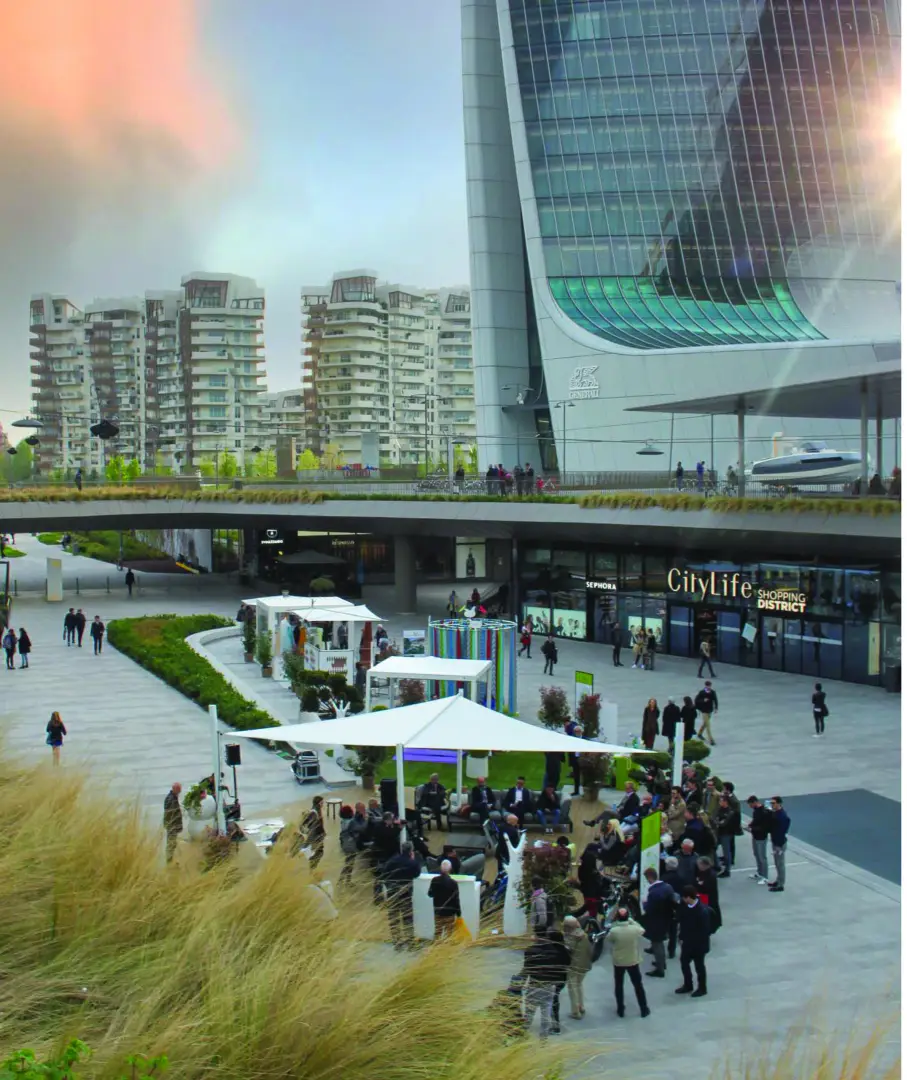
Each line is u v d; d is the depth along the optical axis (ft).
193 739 92.53
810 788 81.41
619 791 80.79
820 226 272.10
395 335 638.53
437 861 55.26
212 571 250.78
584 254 267.59
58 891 25.14
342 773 82.99
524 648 147.64
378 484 185.06
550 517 149.48
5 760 34.12
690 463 231.50
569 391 255.50
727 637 136.67
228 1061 20.12
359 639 135.13
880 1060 22.21
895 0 272.92
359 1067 20.83
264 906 26.32
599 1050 23.15
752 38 272.72
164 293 643.45
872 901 58.03
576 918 47.19
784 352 219.00
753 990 46.16
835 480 133.49
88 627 163.12
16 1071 17.65
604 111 270.87
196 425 620.08
